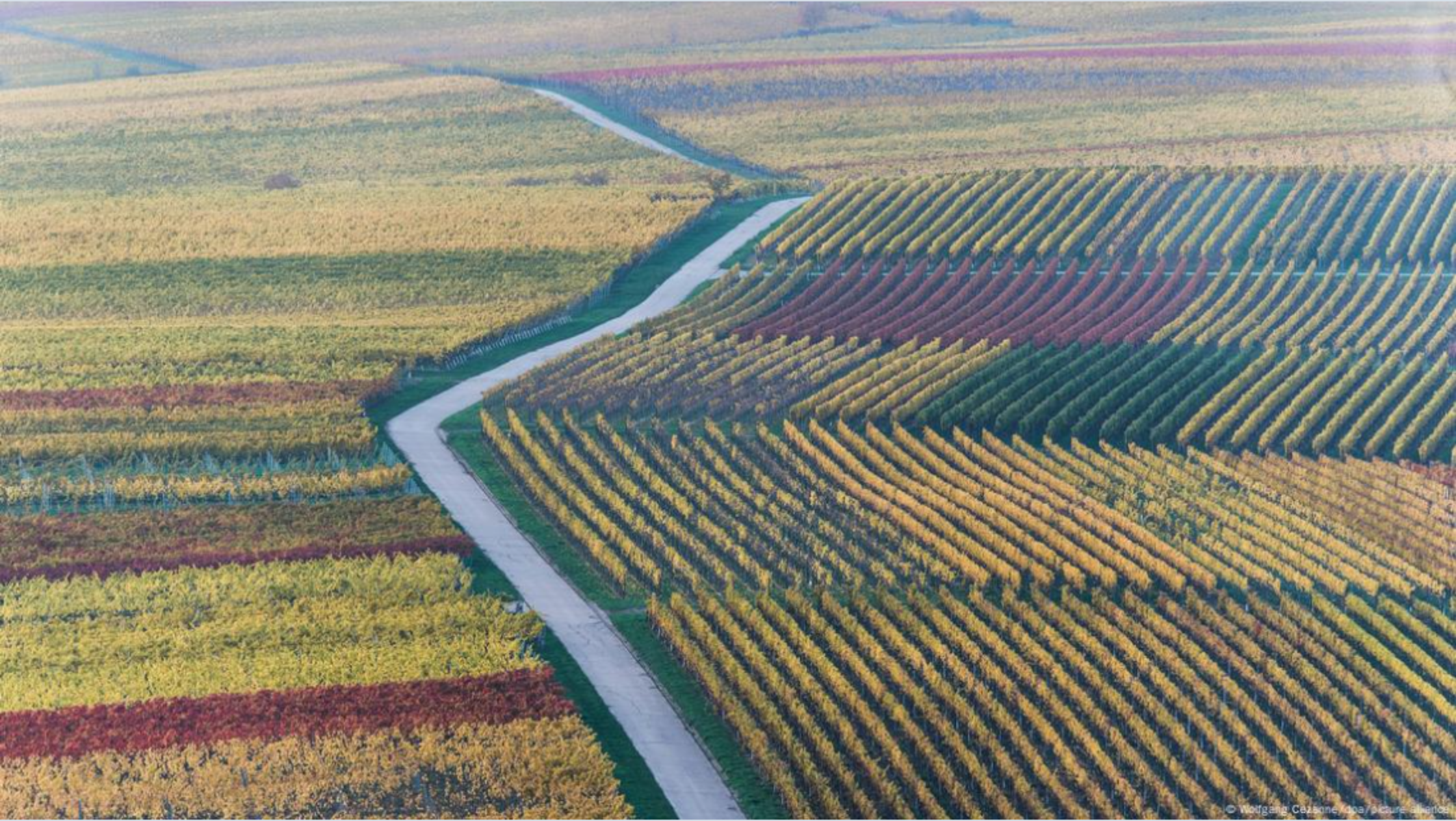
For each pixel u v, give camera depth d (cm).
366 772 11050
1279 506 14888
